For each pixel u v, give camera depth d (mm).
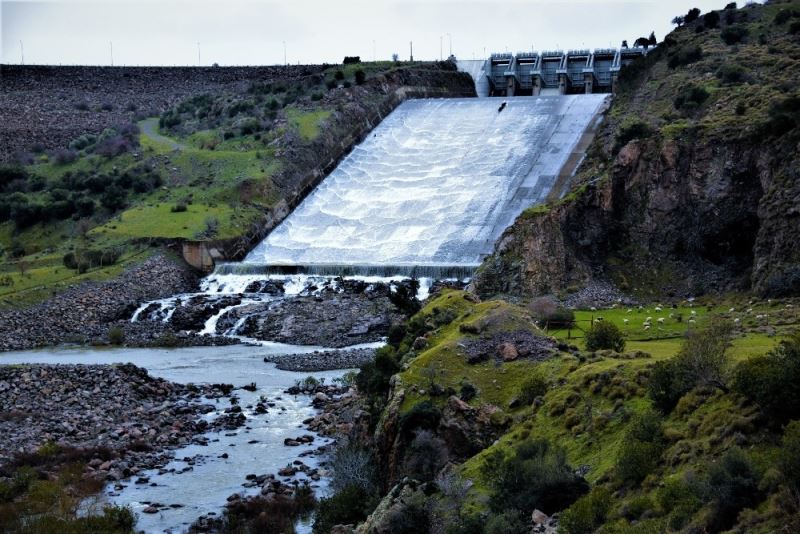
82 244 125188
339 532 41031
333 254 123250
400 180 141125
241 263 120250
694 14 161250
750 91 107438
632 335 66125
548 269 93812
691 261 94500
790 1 151625
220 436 61094
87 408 65500
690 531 30281
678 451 35406
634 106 128125
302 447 58531
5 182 154875
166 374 80125
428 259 115750
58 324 101938
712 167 95062
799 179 83562
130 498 49062
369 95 167750
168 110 191875
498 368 50156
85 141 173250
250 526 44844
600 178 102125
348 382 75000
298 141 150125
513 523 35250
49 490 49031
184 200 137750
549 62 184375
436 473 43906
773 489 29906
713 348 39500
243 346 94500
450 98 174750
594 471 38406
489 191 129125
